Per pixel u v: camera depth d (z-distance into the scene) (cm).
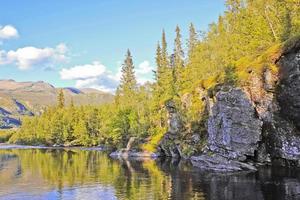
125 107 12850
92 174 6097
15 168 7269
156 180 5159
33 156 10606
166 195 4044
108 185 4925
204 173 5641
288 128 5866
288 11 7325
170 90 11562
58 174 6206
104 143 15975
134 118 12219
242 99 6141
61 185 5053
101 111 17062
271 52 6012
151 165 7262
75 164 7869
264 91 6003
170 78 11681
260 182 4559
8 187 4981
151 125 11538
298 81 5328
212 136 6762
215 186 4425
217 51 10088
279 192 3909
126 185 4850
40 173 6406
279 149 5978
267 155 6209
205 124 8069
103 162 8238
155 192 4253
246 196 3772
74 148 15300
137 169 6612
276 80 5806
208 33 11119
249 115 6081
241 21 9325
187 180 4994
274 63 5891
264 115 6025
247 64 6719
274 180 4684
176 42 12675
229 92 6300
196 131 8369
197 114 8538
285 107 5822
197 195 3959
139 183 4962
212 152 6644
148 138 10794
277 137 5984
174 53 12756
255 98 6081
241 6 9919
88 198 4153
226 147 6259
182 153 8431
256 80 6088
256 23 8550
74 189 4725
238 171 5722
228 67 6812
